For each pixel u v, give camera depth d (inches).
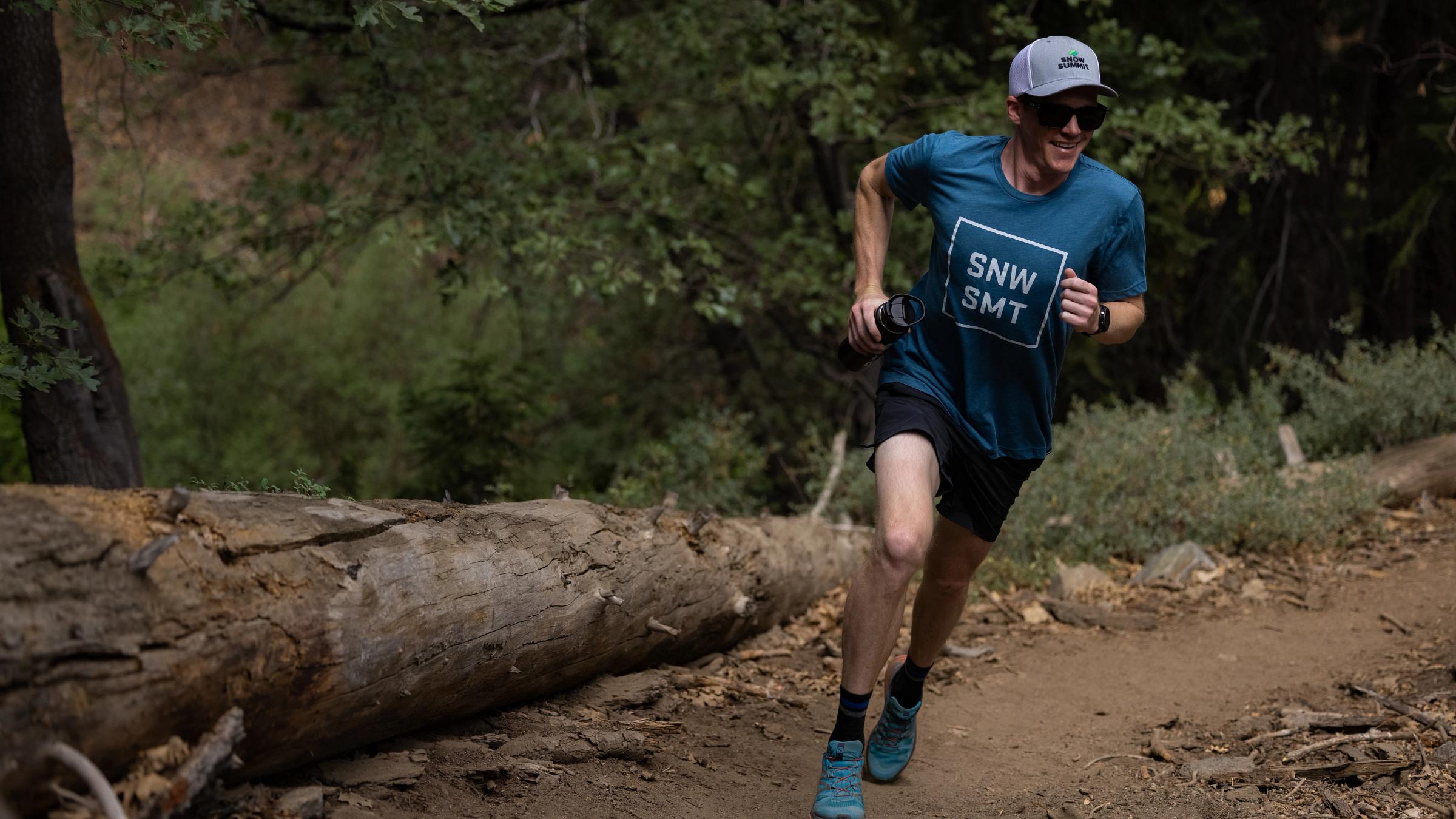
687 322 572.7
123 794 88.4
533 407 439.5
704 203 426.9
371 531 119.0
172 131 615.2
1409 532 302.4
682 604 178.4
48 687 84.0
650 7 410.6
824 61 373.7
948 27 480.7
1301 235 518.3
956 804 144.9
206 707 95.7
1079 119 120.1
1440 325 381.1
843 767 128.4
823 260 402.6
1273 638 232.4
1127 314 129.8
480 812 119.9
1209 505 295.0
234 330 709.9
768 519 238.1
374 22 158.9
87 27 147.2
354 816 110.7
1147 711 192.4
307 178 394.9
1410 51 540.1
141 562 91.5
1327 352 383.6
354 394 679.7
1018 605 259.0
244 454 626.2
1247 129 524.4
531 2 357.4
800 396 573.9
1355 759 156.3
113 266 407.5
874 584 122.4
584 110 453.4
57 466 233.9
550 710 153.5
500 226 334.3
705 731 161.9
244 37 433.1
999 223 125.7
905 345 134.5
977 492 134.2
